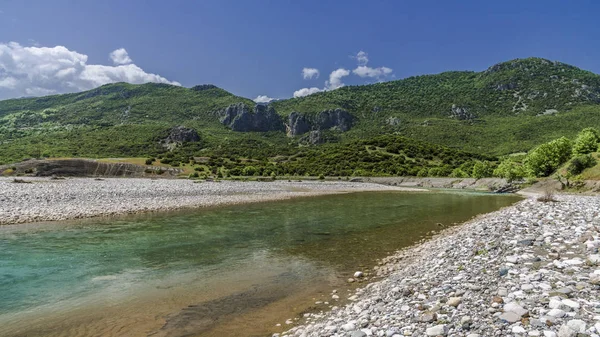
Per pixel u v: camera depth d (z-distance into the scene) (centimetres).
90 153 14125
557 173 5756
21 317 952
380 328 707
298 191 5997
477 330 604
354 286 1195
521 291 740
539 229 1441
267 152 17012
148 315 965
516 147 15950
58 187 4059
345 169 12538
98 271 1373
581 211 1856
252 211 3309
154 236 2061
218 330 866
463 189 7775
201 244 1875
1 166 9219
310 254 1673
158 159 12344
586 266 842
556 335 532
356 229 2366
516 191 6341
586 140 6744
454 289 871
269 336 820
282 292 1152
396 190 7262
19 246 1759
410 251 1695
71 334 852
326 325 820
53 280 1259
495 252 1188
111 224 2445
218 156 14500
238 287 1203
